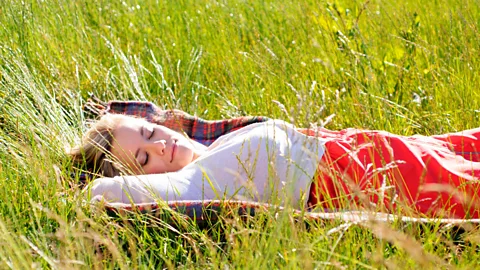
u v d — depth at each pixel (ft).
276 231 6.62
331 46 14.42
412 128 11.66
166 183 8.82
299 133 9.27
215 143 10.05
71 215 8.14
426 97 12.21
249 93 13.14
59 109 11.39
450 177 8.62
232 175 9.02
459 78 12.58
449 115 11.46
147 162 9.82
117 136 9.89
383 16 16.39
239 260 6.86
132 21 16.46
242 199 8.64
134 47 15.39
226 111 12.69
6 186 8.48
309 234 7.34
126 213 8.18
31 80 11.69
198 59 14.89
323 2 15.35
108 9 16.28
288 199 6.91
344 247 7.11
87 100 12.67
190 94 13.94
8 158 9.41
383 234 6.36
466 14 15.51
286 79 13.33
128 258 7.38
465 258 6.95
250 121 11.19
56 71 13.07
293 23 16.29
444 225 7.70
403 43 14.25
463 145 9.30
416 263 6.54
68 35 14.69
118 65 13.52
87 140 10.05
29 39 13.58
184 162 9.89
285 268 6.47
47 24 14.74
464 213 8.40
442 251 7.38
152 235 8.11
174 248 8.10
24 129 10.17
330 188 9.02
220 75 14.46
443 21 15.69
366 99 12.14
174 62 14.93
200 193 8.86
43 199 8.25
